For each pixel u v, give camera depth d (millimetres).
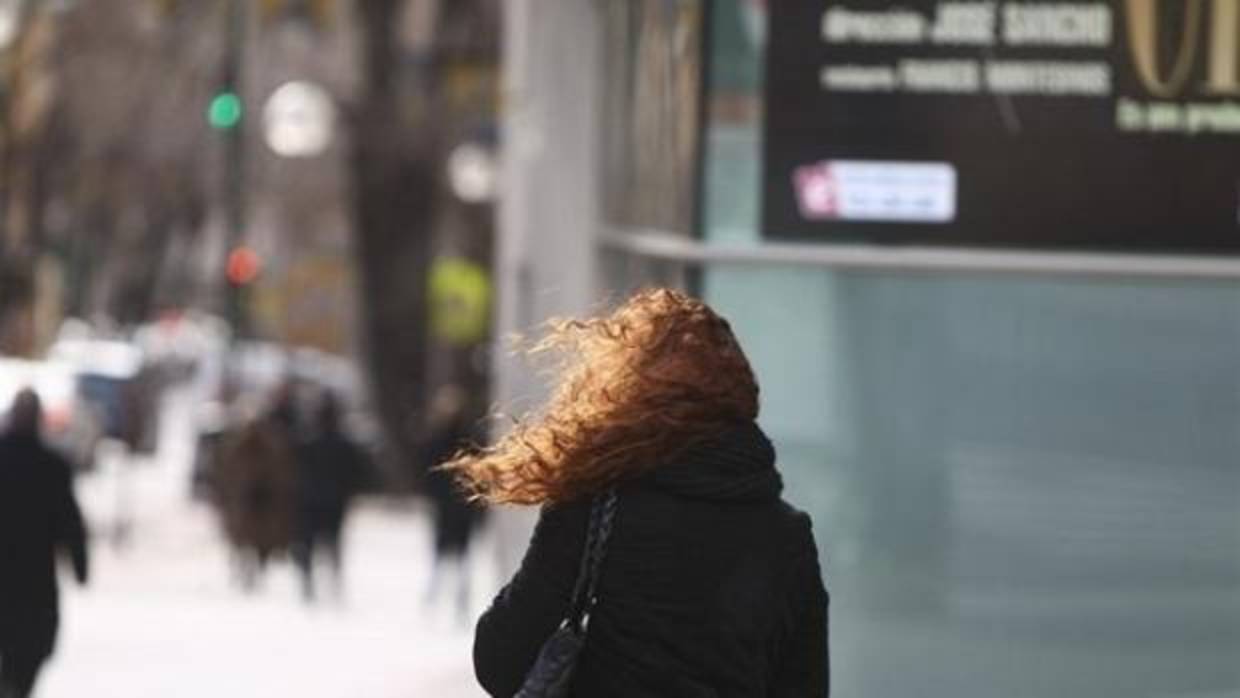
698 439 9070
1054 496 16078
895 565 16203
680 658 9023
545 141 20766
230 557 49719
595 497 9086
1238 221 15805
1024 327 16047
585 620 9062
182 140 71875
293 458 48500
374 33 64688
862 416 16188
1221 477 15945
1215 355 15906
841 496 16234
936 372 16125
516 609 9094
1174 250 15852
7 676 23453
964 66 15938
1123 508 16047
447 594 48625
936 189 15969
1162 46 15812
